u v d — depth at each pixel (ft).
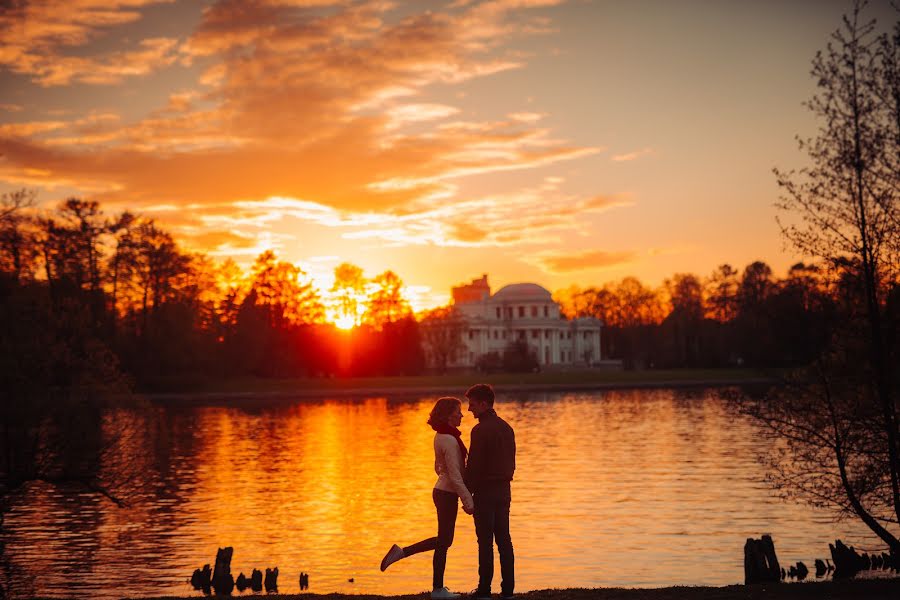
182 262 367.86
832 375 72.49
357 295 596.70
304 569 93.04
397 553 49.52
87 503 131.44
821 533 106.42
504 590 49.80
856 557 85.87
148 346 358.84
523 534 107.76
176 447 209.15
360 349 537.24
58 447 97.71
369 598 57.93
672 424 258.98
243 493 142.10
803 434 74.49
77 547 102.73
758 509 121.80
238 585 83.51
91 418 98.94
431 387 435.53
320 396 402.31
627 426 253.44
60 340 100.68
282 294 487.61
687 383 467.93
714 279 572.92
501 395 407.03
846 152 68.69
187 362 370.94
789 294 74.43
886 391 69.31
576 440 217.56
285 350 475.31
